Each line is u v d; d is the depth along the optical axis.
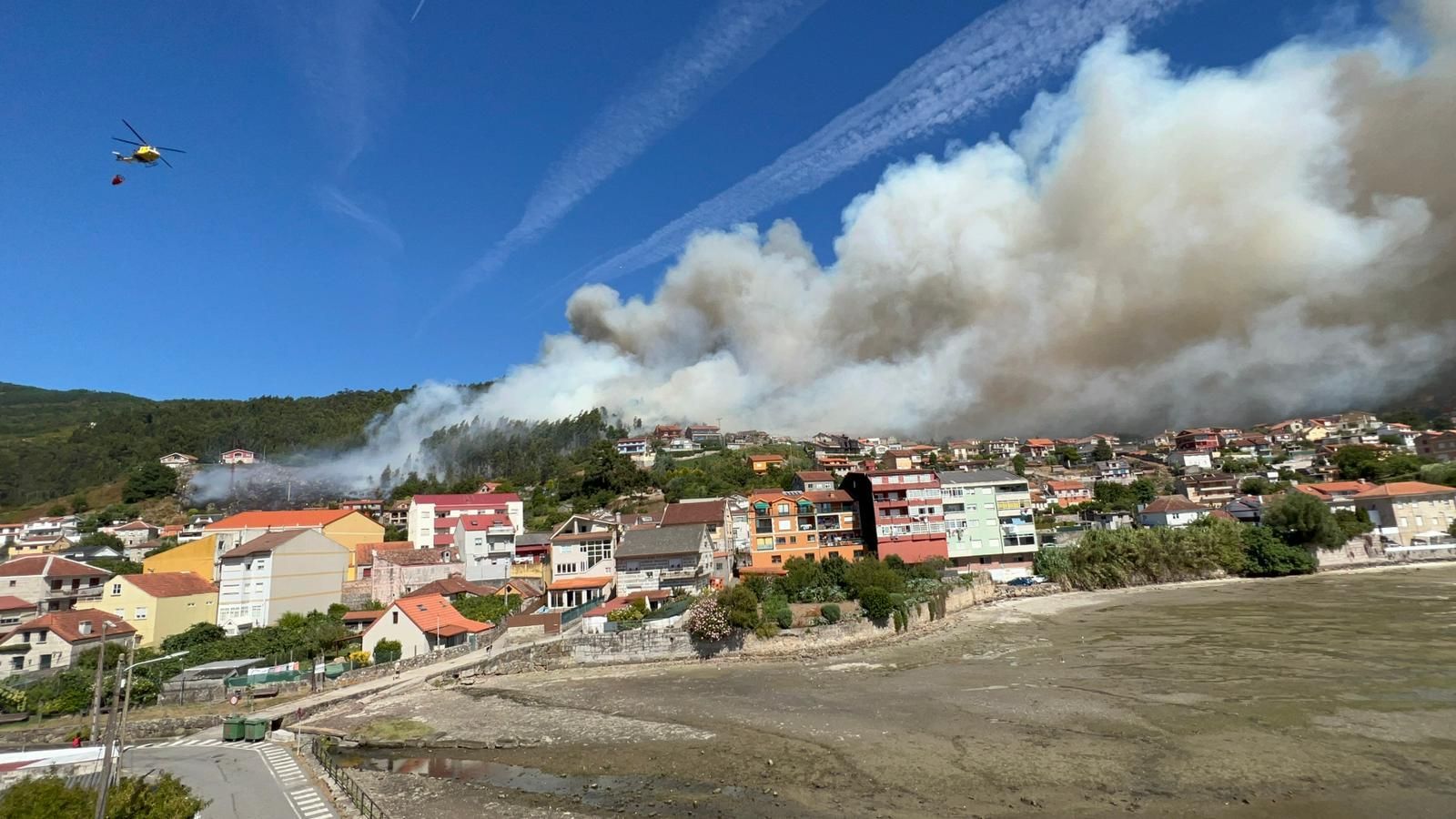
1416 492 112.94
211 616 77.19
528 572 99.19
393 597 92.81
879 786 29.28
